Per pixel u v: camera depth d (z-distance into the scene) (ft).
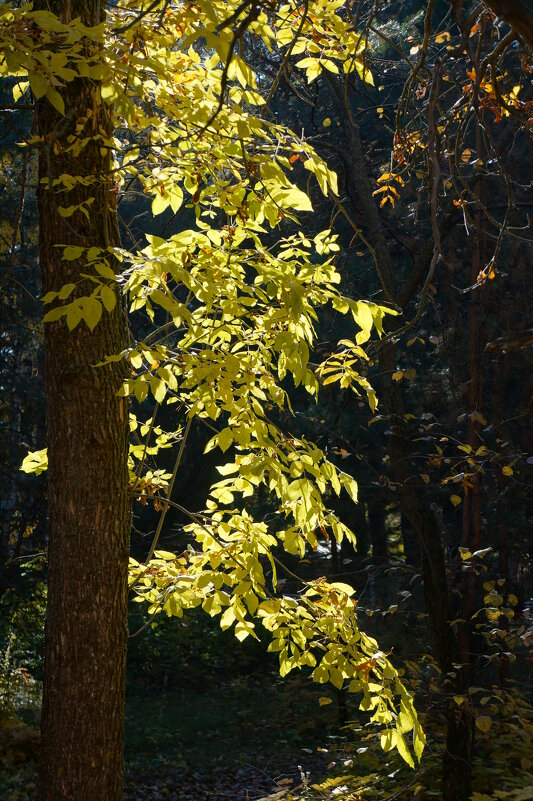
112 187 11.15
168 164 11.82
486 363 26.00
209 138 11.25
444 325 27.25
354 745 22.54
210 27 9.61
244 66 9.37
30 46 9.20
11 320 41.52
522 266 25.43
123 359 11.03
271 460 10.80
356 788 20.11
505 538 26.04
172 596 12.02
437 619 20.04
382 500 36.88
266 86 28.68
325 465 11.53
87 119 10.61
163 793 33.73
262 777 35.32
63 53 9.21
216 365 10.16
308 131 30.32
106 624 10.58
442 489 26.96
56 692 10.44
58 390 10.68
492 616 18.19
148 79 11.50
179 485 54.54
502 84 15.30
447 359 29.04
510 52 20.95
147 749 39.27
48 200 10.85
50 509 10.75
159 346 10.07
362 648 12.25
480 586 23.06
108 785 10.48
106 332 10.77
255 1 6.73
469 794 18.92
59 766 10.34
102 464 10.68
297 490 10.68
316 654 42.29
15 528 47.44
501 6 4.96
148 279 9.94
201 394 10.30
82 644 10.45
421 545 20.49
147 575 12.85
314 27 12.47
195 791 34.01
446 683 19.58
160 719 44.21
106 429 10.71
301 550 11.57
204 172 11.68
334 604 12.03
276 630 11.92
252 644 53.88
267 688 48.21
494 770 19.60
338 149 22.58
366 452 39.68
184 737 41.14
